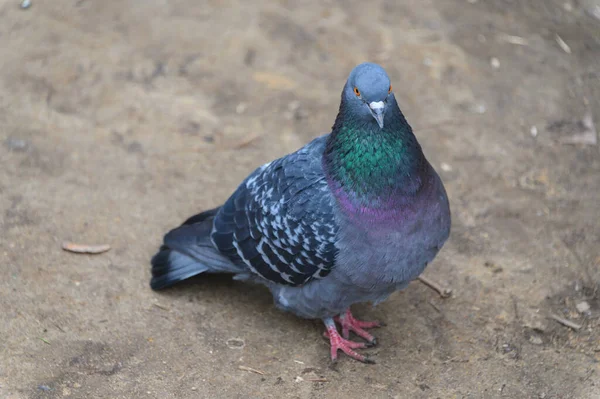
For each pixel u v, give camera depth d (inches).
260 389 78.1
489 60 96.3
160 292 82.0
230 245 80.0
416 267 78.0
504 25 99.2
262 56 95.5
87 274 82.4
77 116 91.0
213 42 96.0
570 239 85.3
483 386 78.6
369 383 78.7
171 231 82.0
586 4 101.6
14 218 84.5
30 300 80.8
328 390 78.3
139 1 98.3
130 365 78.6
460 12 99.9
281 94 93.3
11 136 89.0
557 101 93.6
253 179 80.3
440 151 90.2
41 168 87.4
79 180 87.0
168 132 90.6
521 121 92.3
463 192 87.8
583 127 91.9
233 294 82.6
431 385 78.7
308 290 79.0
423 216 77.2
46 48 94.7
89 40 95.5
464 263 84.1
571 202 87.4
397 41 97.0
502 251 84.7
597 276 83.3
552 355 80.0
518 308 82.0
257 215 79.2
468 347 80.3
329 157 78.0
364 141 76.6
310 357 79.7
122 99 92.3
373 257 77.1
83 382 77.8
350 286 78.0
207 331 80.4
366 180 76.7
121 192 86.7
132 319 80.6
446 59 95.8
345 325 81.1
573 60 96.7
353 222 77.0
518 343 80.4
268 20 97.6
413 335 80.9
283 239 78.4
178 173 88.1
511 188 88.2
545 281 83.3
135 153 89.1
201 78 94.1
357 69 77.1
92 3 98.0
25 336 79.3
